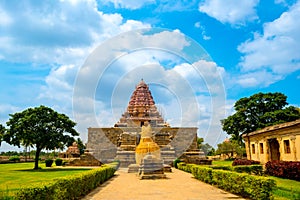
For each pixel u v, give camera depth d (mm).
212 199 12391
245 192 13062
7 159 64188
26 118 31219
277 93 43531
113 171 24688
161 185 17469
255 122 42219
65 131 33188
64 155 57500
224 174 15195
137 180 20672
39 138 31484
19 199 8172
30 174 26719
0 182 19906
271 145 26891
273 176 20688
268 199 10930
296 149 21266
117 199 12633
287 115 39500
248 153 33719
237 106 44500
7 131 31953
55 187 10305
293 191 13203
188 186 16891
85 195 13883
